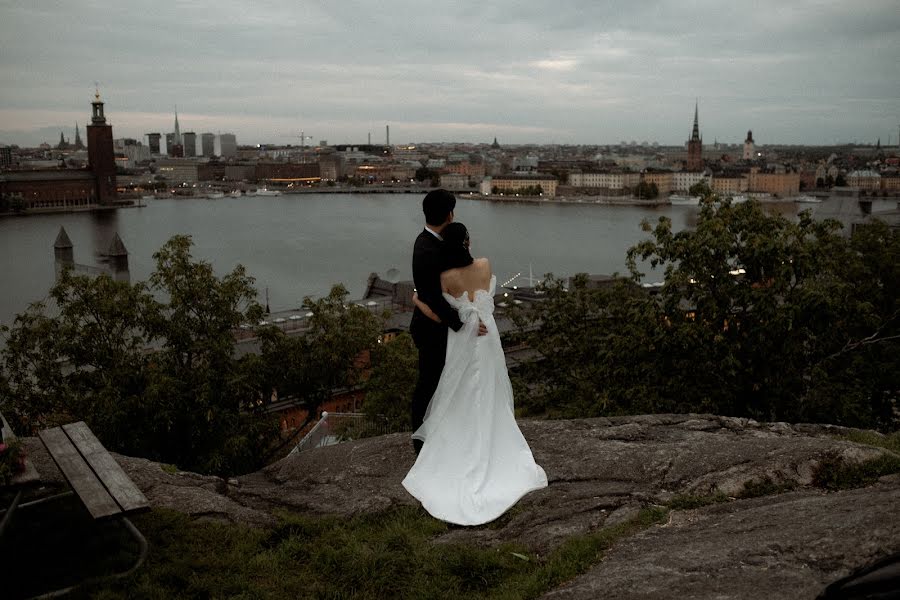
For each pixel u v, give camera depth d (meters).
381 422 37.47
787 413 27.89
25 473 7.83
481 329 8.44
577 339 36.47
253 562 8.04
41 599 7.14
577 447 10.48
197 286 33.09
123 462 10.82
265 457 35.22
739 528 7.05
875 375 33.00
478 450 8.48
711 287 28.34
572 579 7.04
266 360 35.19
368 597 7.49
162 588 7.37
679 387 27.52
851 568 5.68
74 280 33.38
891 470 8.81
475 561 7.71
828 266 28.75
